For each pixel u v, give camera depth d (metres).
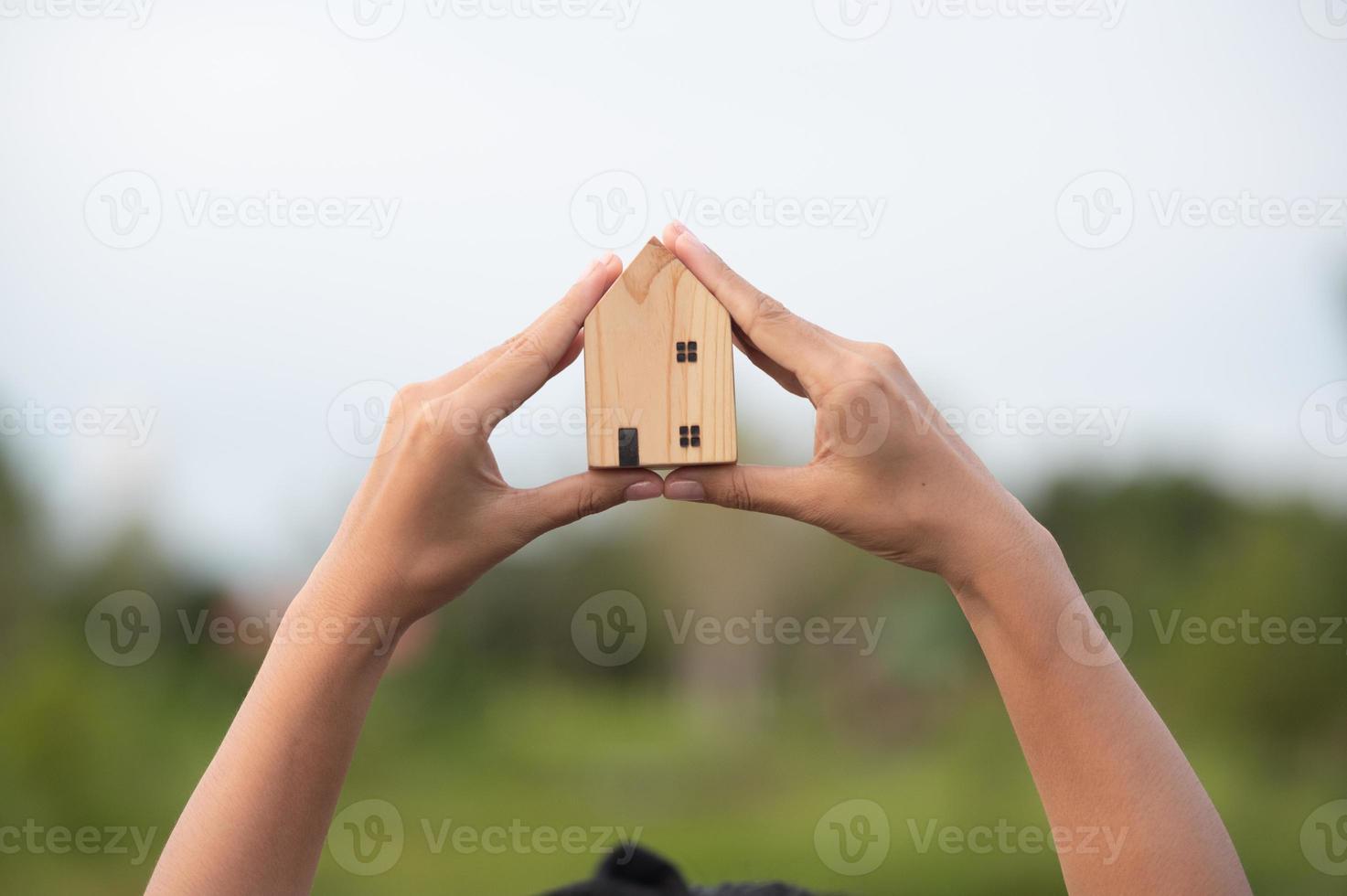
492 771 9.47
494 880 7.25
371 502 1.60
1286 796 7.25
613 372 2.12
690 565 11.84
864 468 1.63
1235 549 8.35
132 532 8.13
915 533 1.61
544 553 11.08
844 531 1.67
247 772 1.42
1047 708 1.48
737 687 11.35
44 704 7.58
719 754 9.92
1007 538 1.55
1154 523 8.77
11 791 7.34
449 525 1.60
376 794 8.96
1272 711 7.68
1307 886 6.49
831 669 11.05
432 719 9.84
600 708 10.91
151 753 7.71
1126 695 1.46
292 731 1.46
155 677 8.02
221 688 8.11
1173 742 1.45
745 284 1.93
